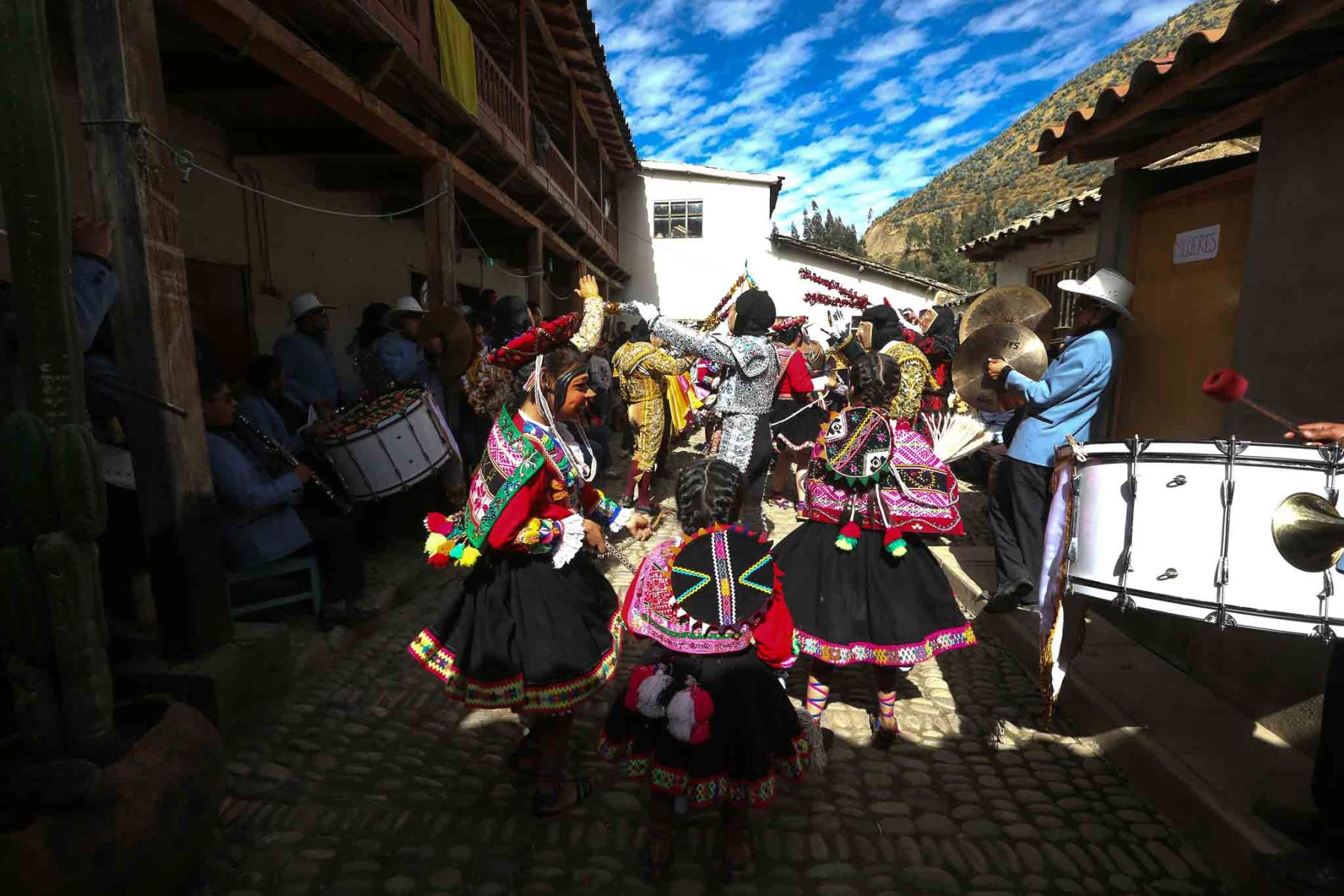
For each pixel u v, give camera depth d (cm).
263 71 519
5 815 176
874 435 294
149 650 327
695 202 1978
